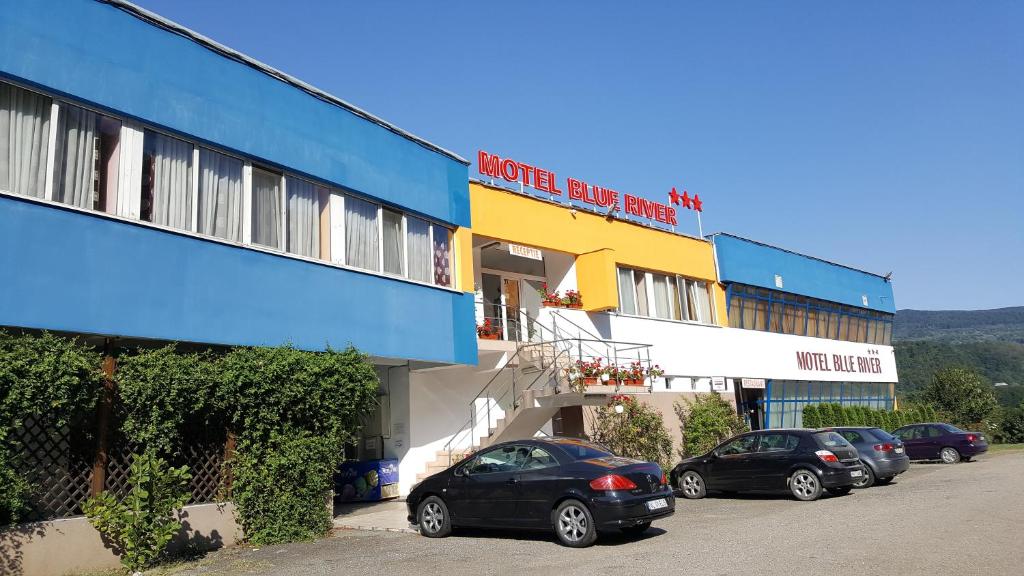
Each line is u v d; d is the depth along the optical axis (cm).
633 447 1961
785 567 758
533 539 1029
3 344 825
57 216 961
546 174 2067
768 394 2792
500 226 1872
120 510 887
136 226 1052
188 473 1025
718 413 2222
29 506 859
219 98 1204
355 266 1419
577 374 1656
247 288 1192
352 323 1369
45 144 980
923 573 706
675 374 2327
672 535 1025
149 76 1103
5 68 934
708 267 2606
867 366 3528
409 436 1680
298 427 1150
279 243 1283
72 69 1008
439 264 1641
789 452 1438
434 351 1545
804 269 3134
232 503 1079
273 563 932
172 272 1086
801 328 3078
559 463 1010
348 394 1206
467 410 1809
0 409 802
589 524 943
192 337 1096
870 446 1692
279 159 1291
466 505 1055
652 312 2325
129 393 948
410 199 1570
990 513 1080
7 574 823
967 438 2300
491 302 1977
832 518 1116
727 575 733
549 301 2011
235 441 1095
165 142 1127
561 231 2047
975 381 4519
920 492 1438
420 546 1013
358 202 1459
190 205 1145
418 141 1623
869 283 3662
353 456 1730
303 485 1138
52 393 845
